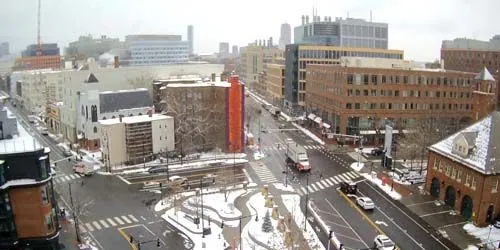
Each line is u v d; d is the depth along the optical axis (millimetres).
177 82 119438
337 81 111250
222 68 168500
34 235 51156
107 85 127062
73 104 108062
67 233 57469
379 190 73375
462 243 53531
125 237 56188
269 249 51625
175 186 72250
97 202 68500
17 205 50219
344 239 54375
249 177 80625
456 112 113250
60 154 99188
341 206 66062
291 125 134000
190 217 60406
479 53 161750
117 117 102188
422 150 85812
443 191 66812
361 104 108188
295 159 86750
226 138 98250
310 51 152875
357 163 89688
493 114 63094
